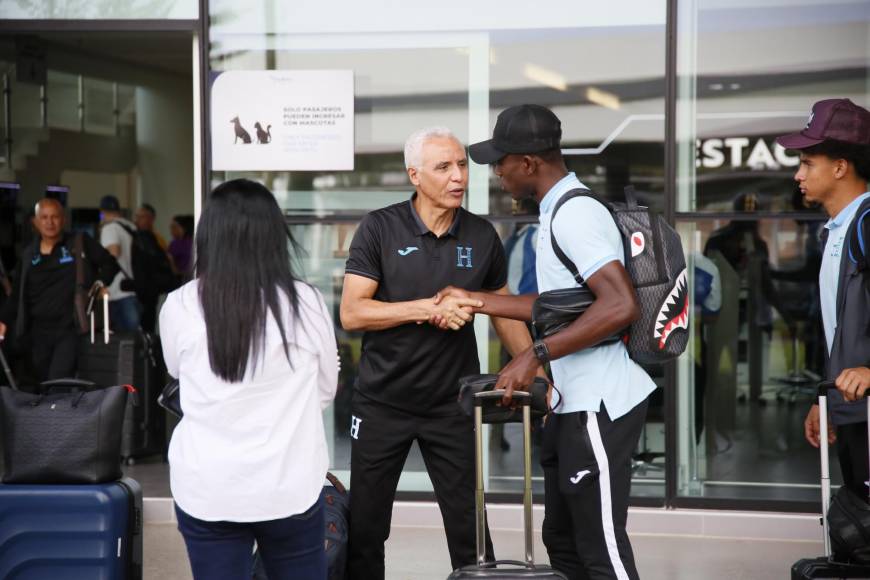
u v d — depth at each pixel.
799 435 5.84
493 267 4.02
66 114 13.09
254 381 2.91
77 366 7.36
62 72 12.88
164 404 3.23
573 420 3.39
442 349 3.88
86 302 7.22
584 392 3.37
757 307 5.81
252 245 2.94
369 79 5.94
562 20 5.83
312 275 6.01
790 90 5.72
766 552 5.41
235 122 5.97
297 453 2.95
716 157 5.77
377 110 5.94
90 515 3.90
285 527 2.97
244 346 2.87
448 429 3.92
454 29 5.89
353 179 5.96
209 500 2.88
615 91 5.80
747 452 5.87
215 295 2.90
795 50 5.71
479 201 5.92
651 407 5.87
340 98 5.94
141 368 7.36
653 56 5.78
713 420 5.88
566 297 3.31
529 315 3.78
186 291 2.99
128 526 3.97
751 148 5.75
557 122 3.45
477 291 3.94
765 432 5.85
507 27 5.86
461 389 3.38
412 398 3.89
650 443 5.88
